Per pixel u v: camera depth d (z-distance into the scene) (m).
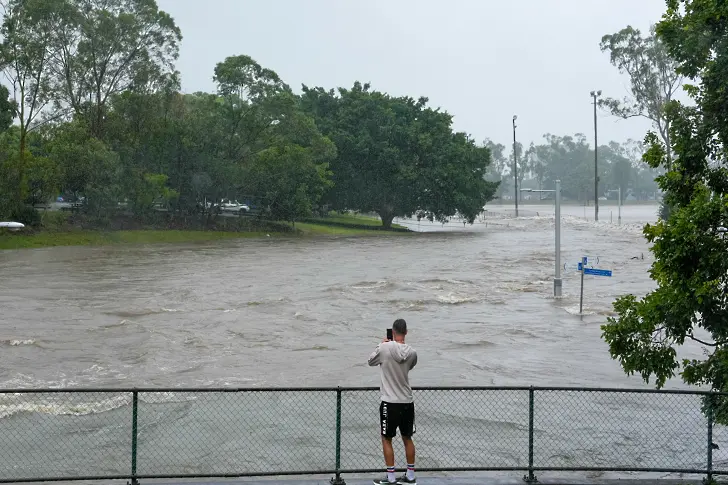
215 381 19.00
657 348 10.64
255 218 93.50
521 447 13.32
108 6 79.75
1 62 71.06
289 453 12.84
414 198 105.12
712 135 10.59
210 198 91.44
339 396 9.91
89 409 15.55
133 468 9.77
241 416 14.98
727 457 12.71
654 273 10.38
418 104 112.38
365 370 20.30
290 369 20.44
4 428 14.25
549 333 25.92
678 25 10.96
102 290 37.09
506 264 50.81
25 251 61.84
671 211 11.14
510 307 31.94
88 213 76.69
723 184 10.68
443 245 70.88
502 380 19.12
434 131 106.50
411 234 94.12
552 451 13.09
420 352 22.83
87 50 76.88
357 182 104.50
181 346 23.69
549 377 19.47
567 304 32.59
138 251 62.88
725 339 10.54
